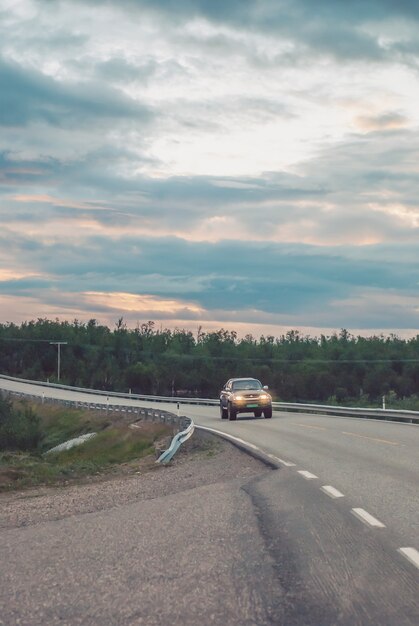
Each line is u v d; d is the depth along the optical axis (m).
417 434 25.50
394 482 13.30
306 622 5.32
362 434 26.05
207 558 7.43
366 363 194.12
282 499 11.56
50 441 65.12
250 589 6.21
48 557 7.71
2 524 10.48
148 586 6.38
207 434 30.58
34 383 134.25
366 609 5.62
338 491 12.26
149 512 10.65
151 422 51.06
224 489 13.08
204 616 5.50
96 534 8.97
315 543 8.11
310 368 194.50
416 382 188.38
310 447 21.61
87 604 5.89
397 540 8.20
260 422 36.19
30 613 5.69
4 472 20.59
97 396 104.31
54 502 13.09
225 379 193.38
